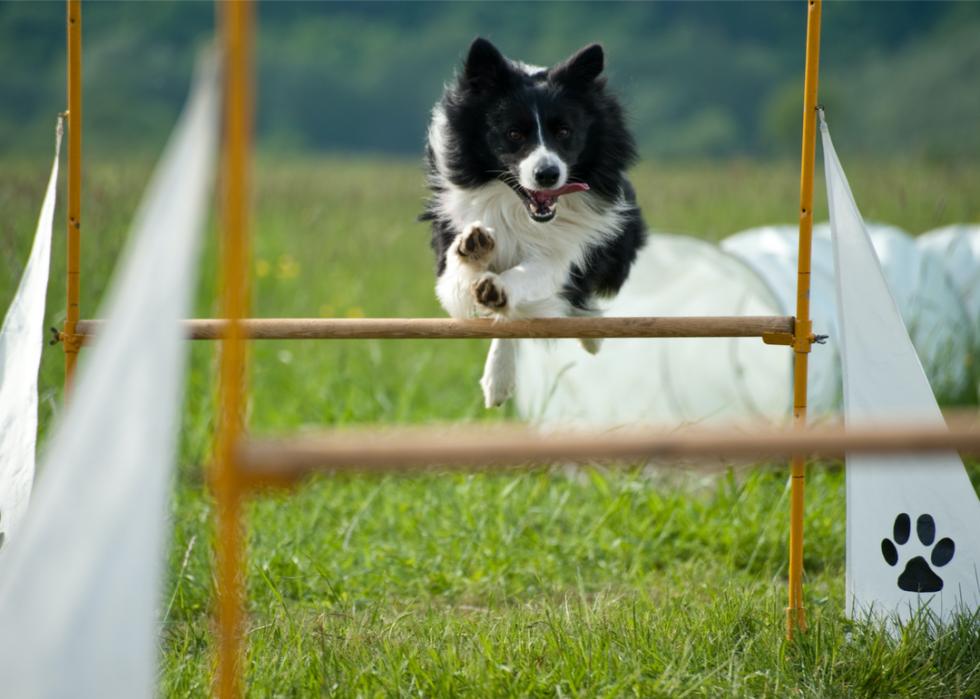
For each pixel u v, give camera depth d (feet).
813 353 43.91
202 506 33.88
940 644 25.04
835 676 24.22
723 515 36.09
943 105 201.26
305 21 262.88
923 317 47.60
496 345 31.58
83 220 54.29
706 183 91.45
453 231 31.81
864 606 26.68
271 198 83.97
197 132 17.39
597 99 31.50
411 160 160.66
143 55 213.05
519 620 26.96
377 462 16.07
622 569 33.58
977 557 26.09
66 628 16.16
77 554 16.31
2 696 15.97
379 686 23.25
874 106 207.62
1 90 187.01
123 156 103.30
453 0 265.75
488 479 37.68
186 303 17.15
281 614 28.02
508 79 30.81
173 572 30.17
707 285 47.19
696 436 15.89
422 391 50.03
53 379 43.65
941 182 82.79
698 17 256.93
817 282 45.85
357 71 244.42
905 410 26.18
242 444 17.25
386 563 33.06
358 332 24.06
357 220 78.48
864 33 241.55
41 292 25.26
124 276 17.07
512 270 29.01
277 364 51.55
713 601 28.14
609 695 22.33
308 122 236.02
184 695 23.11
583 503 38.34
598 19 252.01
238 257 17.44
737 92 233.96
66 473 16.34
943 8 239.91
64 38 204.44
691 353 47.62
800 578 26.04
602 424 41.57
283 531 33.86
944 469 26.30
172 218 17.15
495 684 23.09
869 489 26.68
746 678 23.49
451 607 30.32
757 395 45.39
